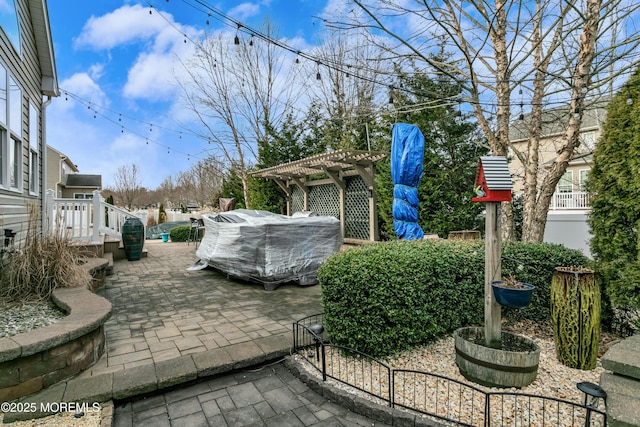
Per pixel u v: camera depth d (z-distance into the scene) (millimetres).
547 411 2270
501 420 2178
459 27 5344
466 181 6801
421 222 6809
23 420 2236
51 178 19609
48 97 6648
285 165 7863
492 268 2732
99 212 7016
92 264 5332
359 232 7449
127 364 2918
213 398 2590
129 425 2260
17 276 3748
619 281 3082
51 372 2520
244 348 3150
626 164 2979
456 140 6988
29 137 5688
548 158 13055
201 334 3590
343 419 2328
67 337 2568
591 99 6051
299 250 5941
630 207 2973
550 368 2859
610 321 3438
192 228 13172
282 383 2822
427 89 7094
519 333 3645
